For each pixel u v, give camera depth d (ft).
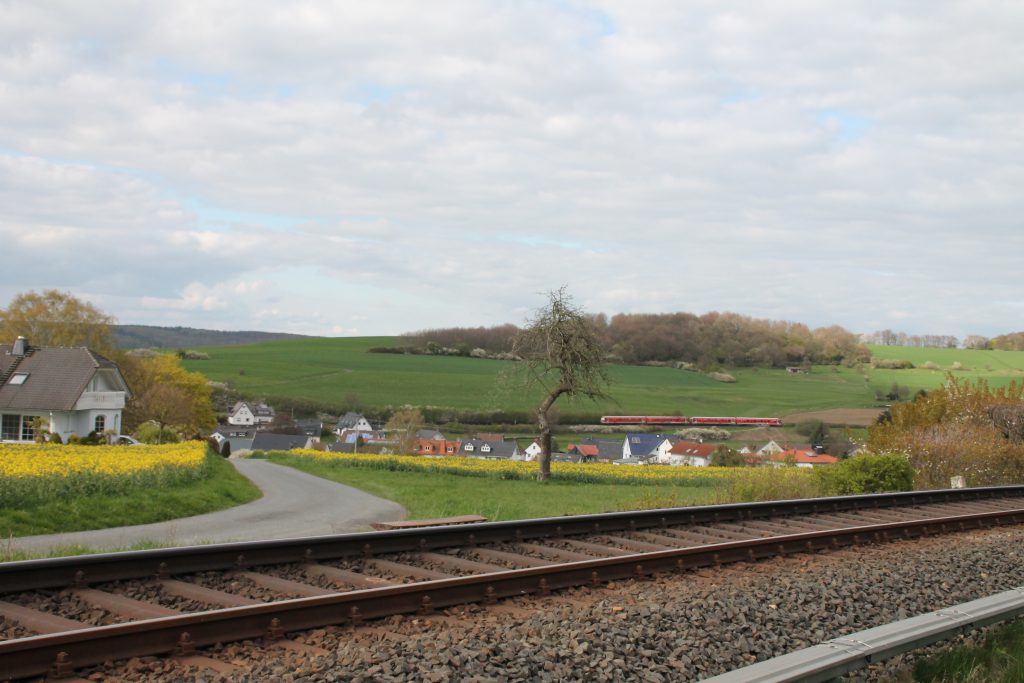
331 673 18.04
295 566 29.89
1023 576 35.63
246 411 331.98
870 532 44.04
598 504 81.92
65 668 17.99
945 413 113.19
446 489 100.12
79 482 65.62
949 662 22.12
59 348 196.75
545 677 18.81
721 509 47.83
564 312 124.88
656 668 20.25
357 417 308.40
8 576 23.97
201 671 18.61
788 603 27.66
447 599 25.53
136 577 26.58
